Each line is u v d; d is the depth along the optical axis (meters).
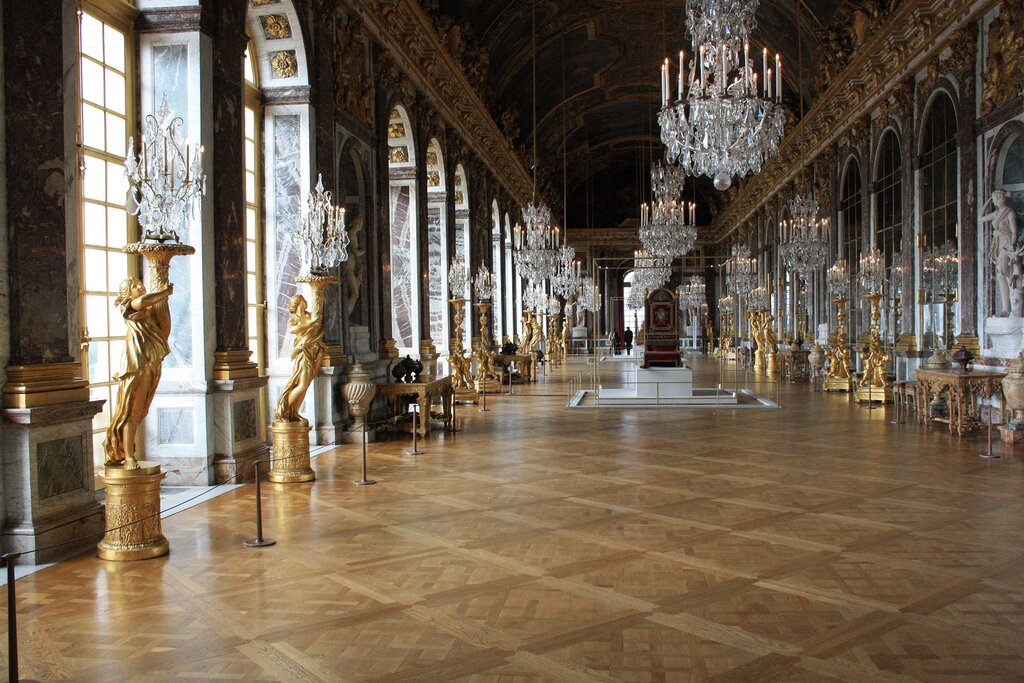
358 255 14.55
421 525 7.52
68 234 6.90
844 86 23.11
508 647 4.61
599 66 36.03
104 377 8.68
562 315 45.56
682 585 5.69
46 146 6.65
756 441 12.92
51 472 6.54
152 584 5.80
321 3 12.57
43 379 6.53
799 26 27.06
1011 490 8.77
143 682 4.18
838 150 25.17
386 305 15.95
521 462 11.11
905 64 18.48
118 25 8.95
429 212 22.05
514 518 7.77
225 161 9.60
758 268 39.50
